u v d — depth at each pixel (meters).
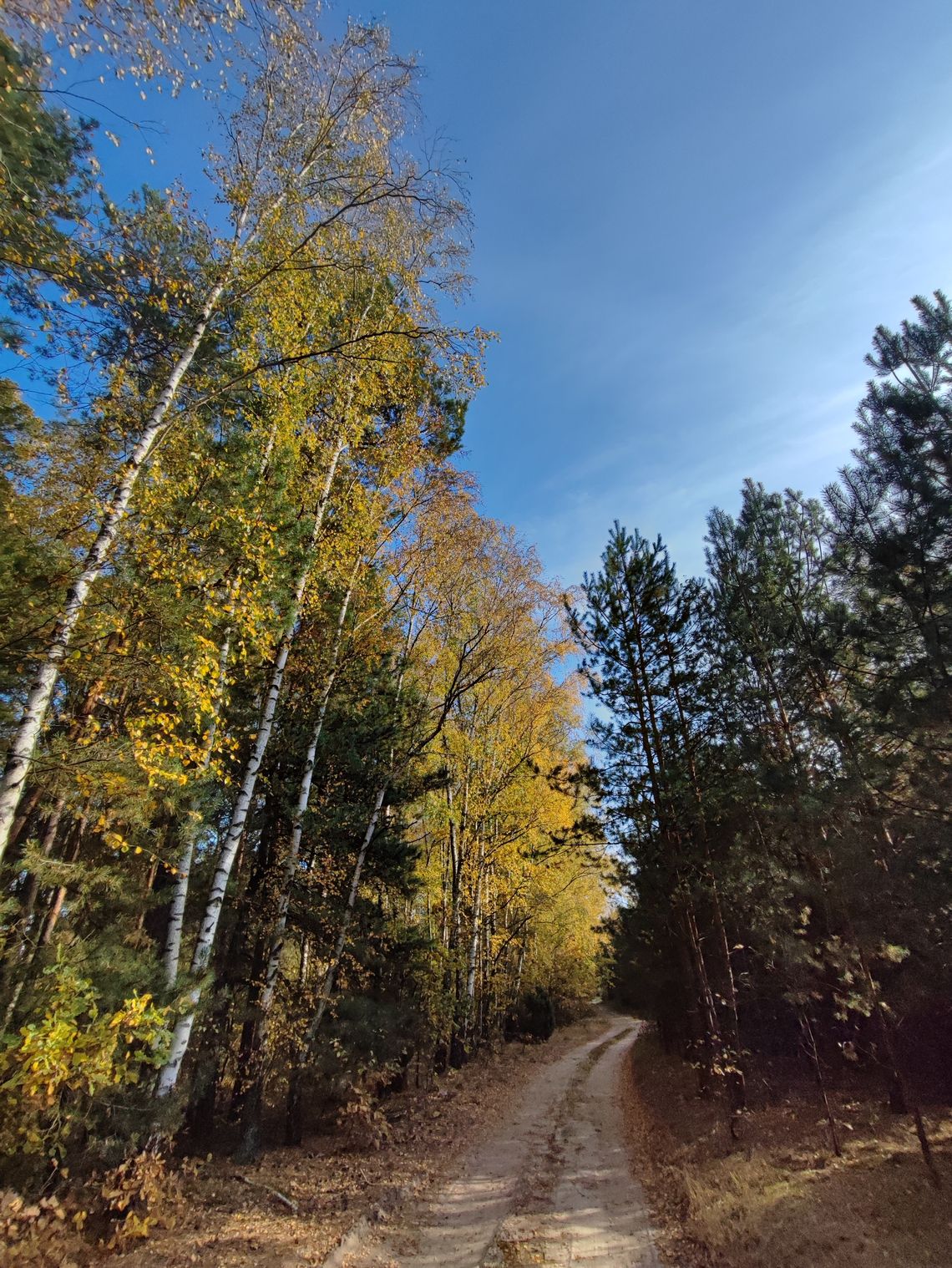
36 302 6.67
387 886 14.67
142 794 6.67
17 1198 5.28
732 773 11.63
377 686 13.25
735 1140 9.35
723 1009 15.05
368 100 8.27
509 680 17.59
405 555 12.57
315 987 11.91
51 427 8.19
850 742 8.83
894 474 8.23
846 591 10.20
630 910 17.72
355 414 10.90
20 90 5.10
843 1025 13.04
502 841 18.95
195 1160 7.60
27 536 6.29
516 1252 6.08
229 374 9.30
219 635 8.27
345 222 9.12
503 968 25.25
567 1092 15.62
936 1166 7.30
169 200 7.68
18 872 6.80
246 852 12.48
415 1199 7.60
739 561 13.88
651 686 13.13
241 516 7.42
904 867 7.03
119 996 6.27
